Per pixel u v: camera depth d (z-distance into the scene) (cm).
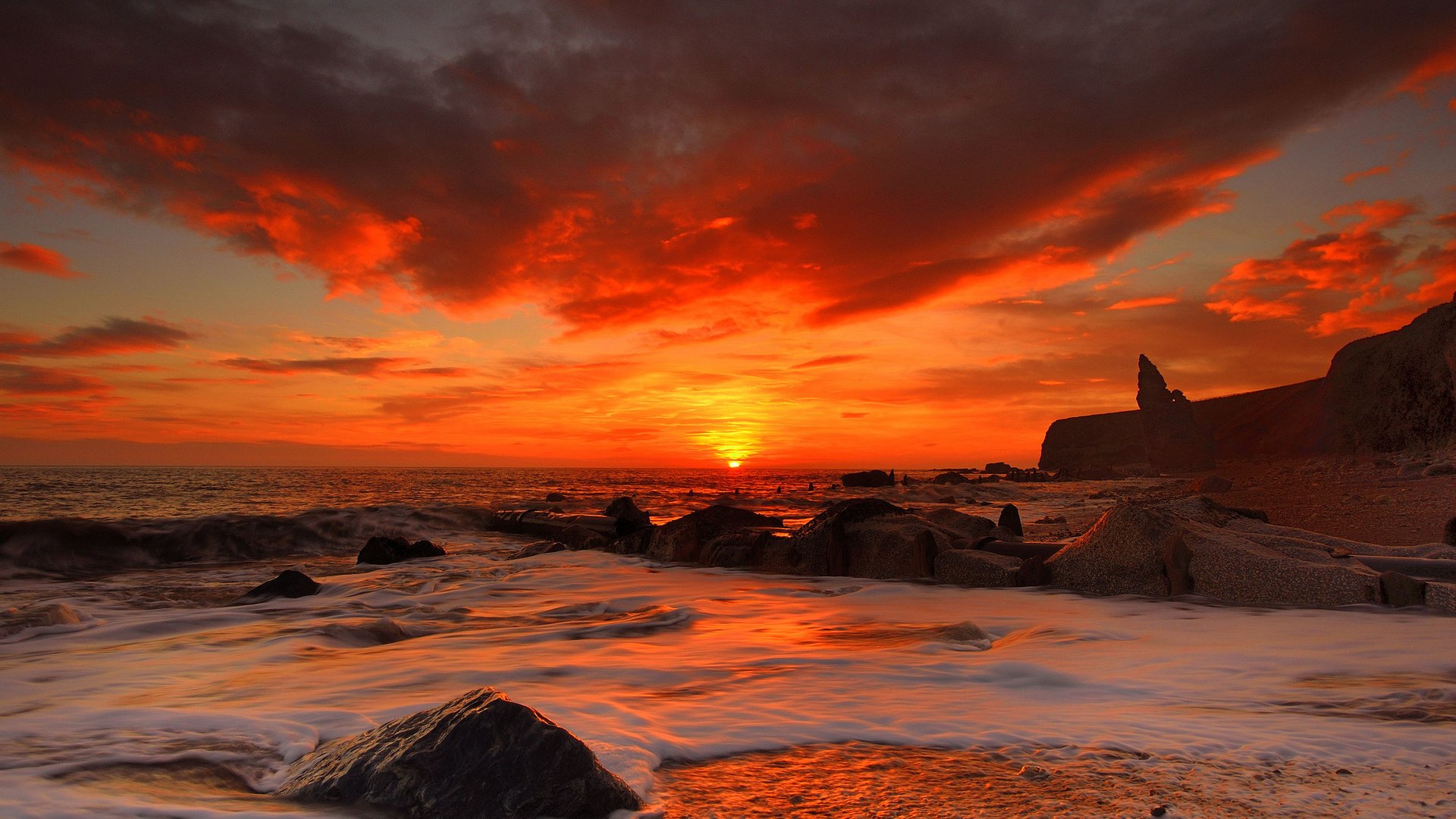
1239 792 256
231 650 569
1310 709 368
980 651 523
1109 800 251
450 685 436
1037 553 912
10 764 288
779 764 293
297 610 792
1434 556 757
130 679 469
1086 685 421
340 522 1716
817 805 250
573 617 739
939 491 3997
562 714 354
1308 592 678
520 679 449
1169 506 959
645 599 843
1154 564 767
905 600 790
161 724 352
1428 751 298
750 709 372
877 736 330
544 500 3544
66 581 1088
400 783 248
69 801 245
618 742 309
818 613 732
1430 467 2495
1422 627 575
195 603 879
